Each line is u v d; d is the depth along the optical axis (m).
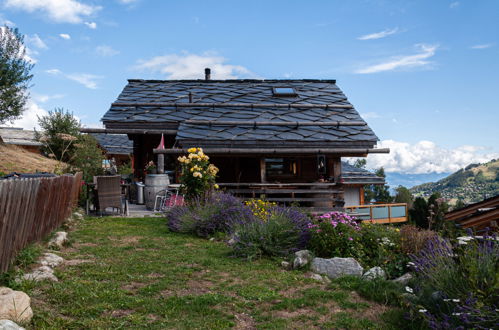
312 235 7.14
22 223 5.00
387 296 4.67
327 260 6.24
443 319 3.76
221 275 5.77
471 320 3.36
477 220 6.11
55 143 21.00
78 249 6.73
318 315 4.27
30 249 5.22
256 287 5.17
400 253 6.44
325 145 14.25
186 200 10.95
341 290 5.19
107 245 7.28
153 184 13.30
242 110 16.61
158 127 15.41
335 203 13.79
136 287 4.85
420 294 4.34
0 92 14.69
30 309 3.47
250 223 8.12
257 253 7.01
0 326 2.84
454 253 4.26
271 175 15.78
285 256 7.08
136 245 7.43
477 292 3.51
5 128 27.59
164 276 5.43
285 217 7.98
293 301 4.62
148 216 11.58
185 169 11.23
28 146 24.88
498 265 3.72
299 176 15.93
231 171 15.74
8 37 15.05
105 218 10.79
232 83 20.11
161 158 13.68
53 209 7.03
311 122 15.51
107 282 4.90
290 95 18.11
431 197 23.38
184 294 4.75
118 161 26.84
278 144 14.08
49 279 4.62
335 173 14.41
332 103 17.70
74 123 21.81
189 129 14.67
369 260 6.51
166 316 3.96
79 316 3.74
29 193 5.23
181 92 18.36
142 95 17.83
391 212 20.61
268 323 3.98
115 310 4.01
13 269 4.45
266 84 20.03
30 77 15.65
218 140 13.84
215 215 9.23
